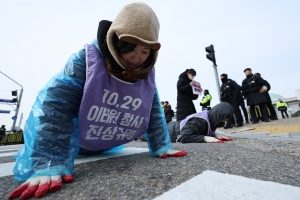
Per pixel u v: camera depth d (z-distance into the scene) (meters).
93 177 1.02
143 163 1.30
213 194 0.72
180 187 0.79
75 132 1.19
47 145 1.01
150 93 1.47
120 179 0.96
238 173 0.99
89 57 1.16
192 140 2.68
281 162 1.20
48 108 1.06
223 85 5.93
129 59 1.15
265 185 0.80
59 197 0.78
